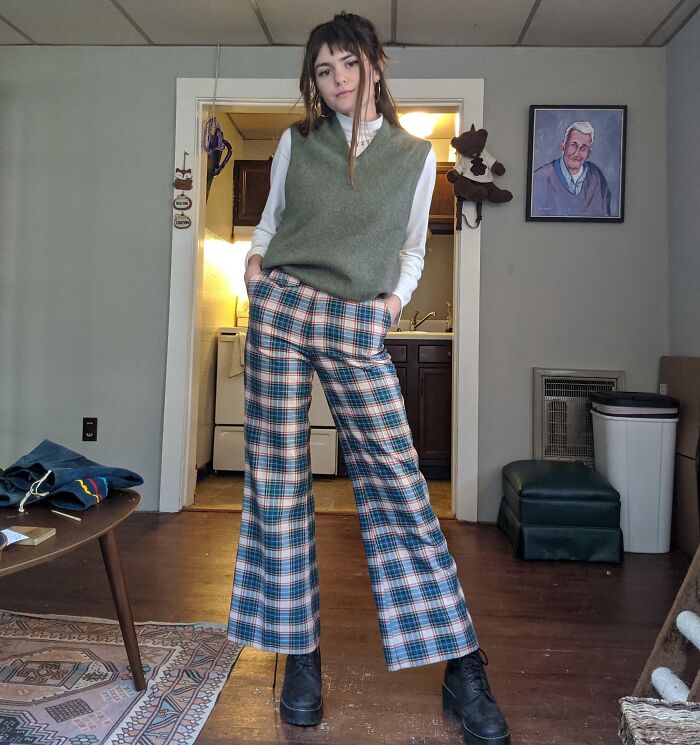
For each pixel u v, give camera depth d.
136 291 2.72
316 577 1.21
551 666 1.37
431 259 4.31
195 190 2.72
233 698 1.21
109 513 1.03
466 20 2.46
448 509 2.87
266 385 1.12
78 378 2.74
